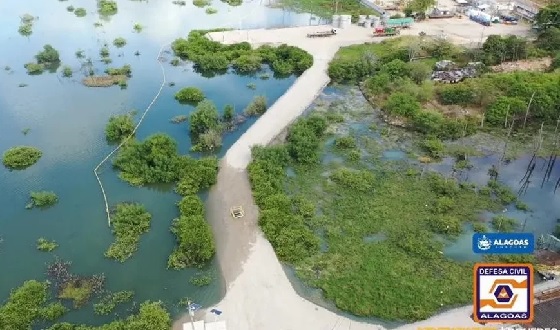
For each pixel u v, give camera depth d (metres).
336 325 39.94
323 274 44.94
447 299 42.53
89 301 42.06
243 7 114.31
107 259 46.44
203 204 52.69
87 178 57.50
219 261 45.91
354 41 92.88
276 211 50.31
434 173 58.88
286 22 104.38
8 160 59.16
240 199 53.47
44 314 40.38
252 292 42.78
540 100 68.31
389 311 41.25
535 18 99.38
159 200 54.16
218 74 84.00
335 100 74.94
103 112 71.38
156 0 119.81
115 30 100.69
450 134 65.81
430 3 102.50
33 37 96.44
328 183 56.91
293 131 63.03
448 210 52.88
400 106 69.00
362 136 66.25
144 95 76.31
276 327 39.62
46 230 49.88
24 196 54.56
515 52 83.56
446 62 81.69
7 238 48.81
